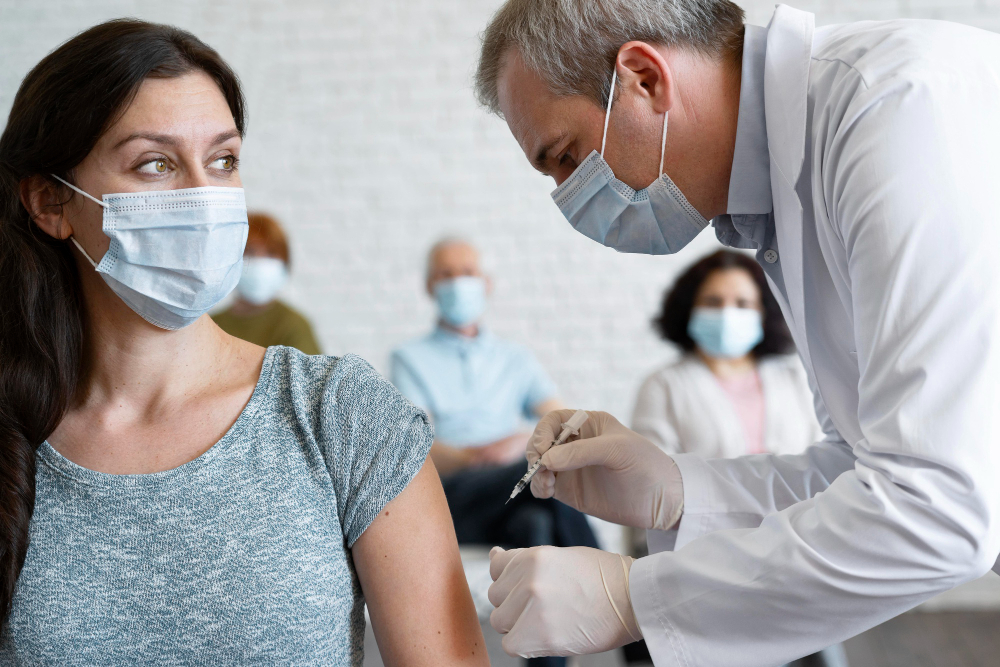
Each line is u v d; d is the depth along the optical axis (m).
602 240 1.24
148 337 1.00
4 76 4.02
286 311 3.39
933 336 0.79
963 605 3.58
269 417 0.99
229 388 1.01
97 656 0.90
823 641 0.89
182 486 0.94
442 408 3.66
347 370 1.02
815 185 0.98
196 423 0.99
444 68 4.12
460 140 4.14
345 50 4.12
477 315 3.74
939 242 0.80
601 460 1.23
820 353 1.14
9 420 0.96
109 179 0.96
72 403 1.01
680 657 0.93
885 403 0.83
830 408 1.17
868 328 0.84
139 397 1.01
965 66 0.88
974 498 0.77
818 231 1.02
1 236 0.99
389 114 4.14
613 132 1.10
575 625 0.98
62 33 4.05
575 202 1.18
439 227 4.16
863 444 0.87
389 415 0.99
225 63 1.01
